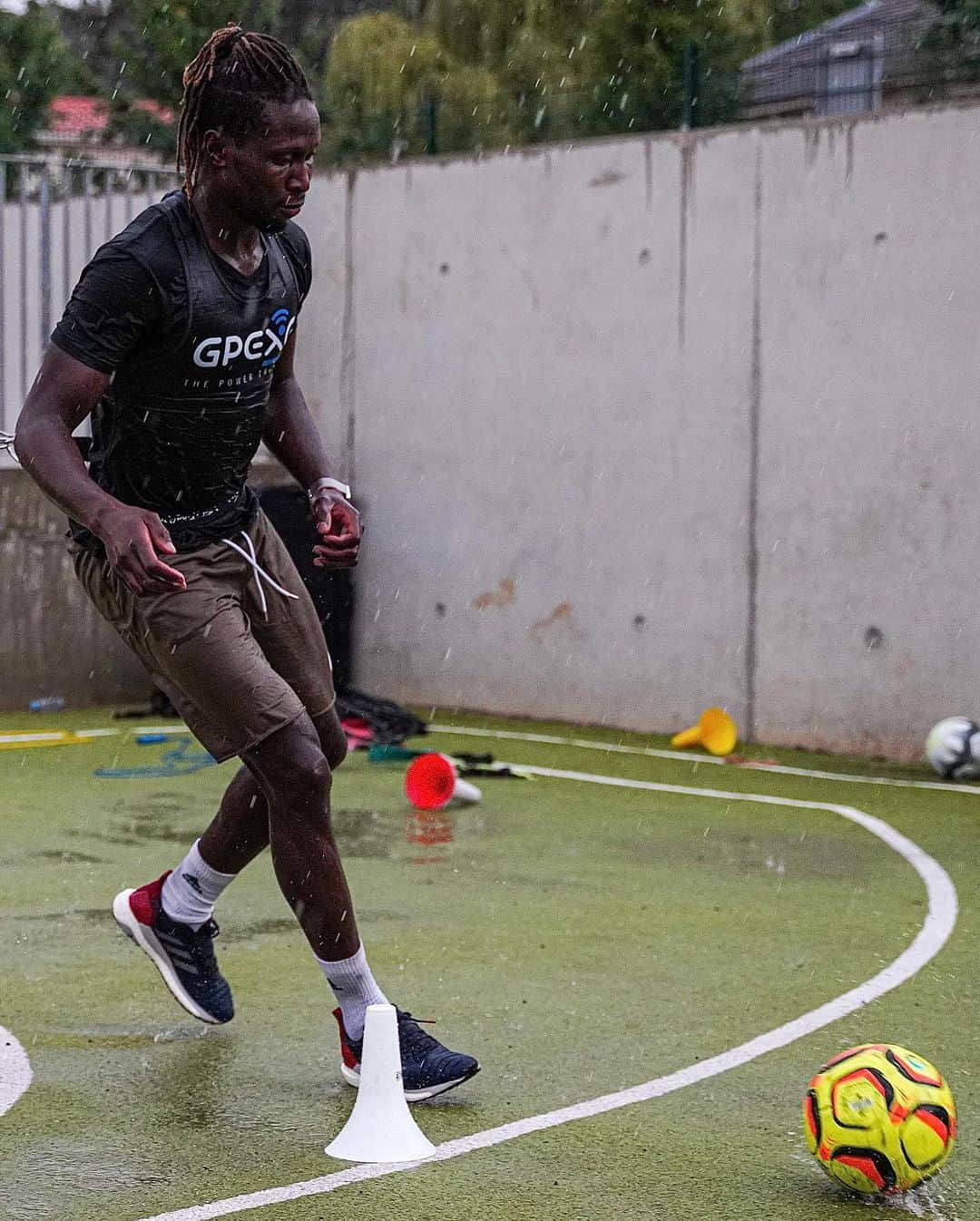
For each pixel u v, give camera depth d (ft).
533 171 38.24
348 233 41.83
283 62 12.32
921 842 25.29
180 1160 11.96
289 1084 13.70
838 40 45.01
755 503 35.06
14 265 43.80
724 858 23.82
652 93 41.09
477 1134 12.63
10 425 40.09
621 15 57.52
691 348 35.83
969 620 32.27
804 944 18.86
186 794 28.30
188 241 12.49
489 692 39.73
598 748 34.83
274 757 12.91
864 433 33.45
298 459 14.47
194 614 12.98
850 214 33.42
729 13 57.62
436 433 40.42
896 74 40.65
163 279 12.32
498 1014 15.87
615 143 36.83
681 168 35.81
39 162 38.27
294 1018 15.60
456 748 34.45
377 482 41.63
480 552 39.73
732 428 35.32
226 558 13.35
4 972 17.11
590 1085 13.85
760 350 34.81
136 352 12.55
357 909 20.22
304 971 17.28
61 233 42.88
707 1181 11.77
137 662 39.83
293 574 13.99
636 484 36.91
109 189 39.32
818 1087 11.68
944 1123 11.50
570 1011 16.01
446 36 68.39
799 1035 15.37
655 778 31.09
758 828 26.23
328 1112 13.03
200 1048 14.66
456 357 39.96
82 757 32.19
